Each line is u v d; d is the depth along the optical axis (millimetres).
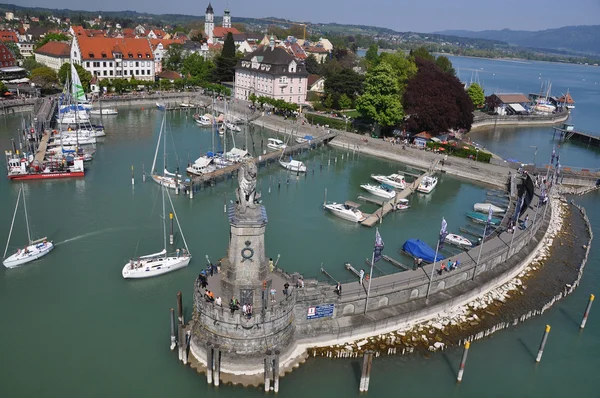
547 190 108812
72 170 115562
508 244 79875
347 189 118812
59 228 88188
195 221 94562
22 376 53719
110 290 69812
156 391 52188
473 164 135125
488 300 70812
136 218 94312
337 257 83375
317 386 53562
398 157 146875
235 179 121375
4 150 132250
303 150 152375
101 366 55406
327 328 58812
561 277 79562
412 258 83750
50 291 69000
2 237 83688
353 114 195250
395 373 56469
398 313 62906
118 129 167750
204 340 54000
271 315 52719
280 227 94500
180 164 129875
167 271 74562
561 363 60031
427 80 158500
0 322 62250
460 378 55562
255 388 52281
